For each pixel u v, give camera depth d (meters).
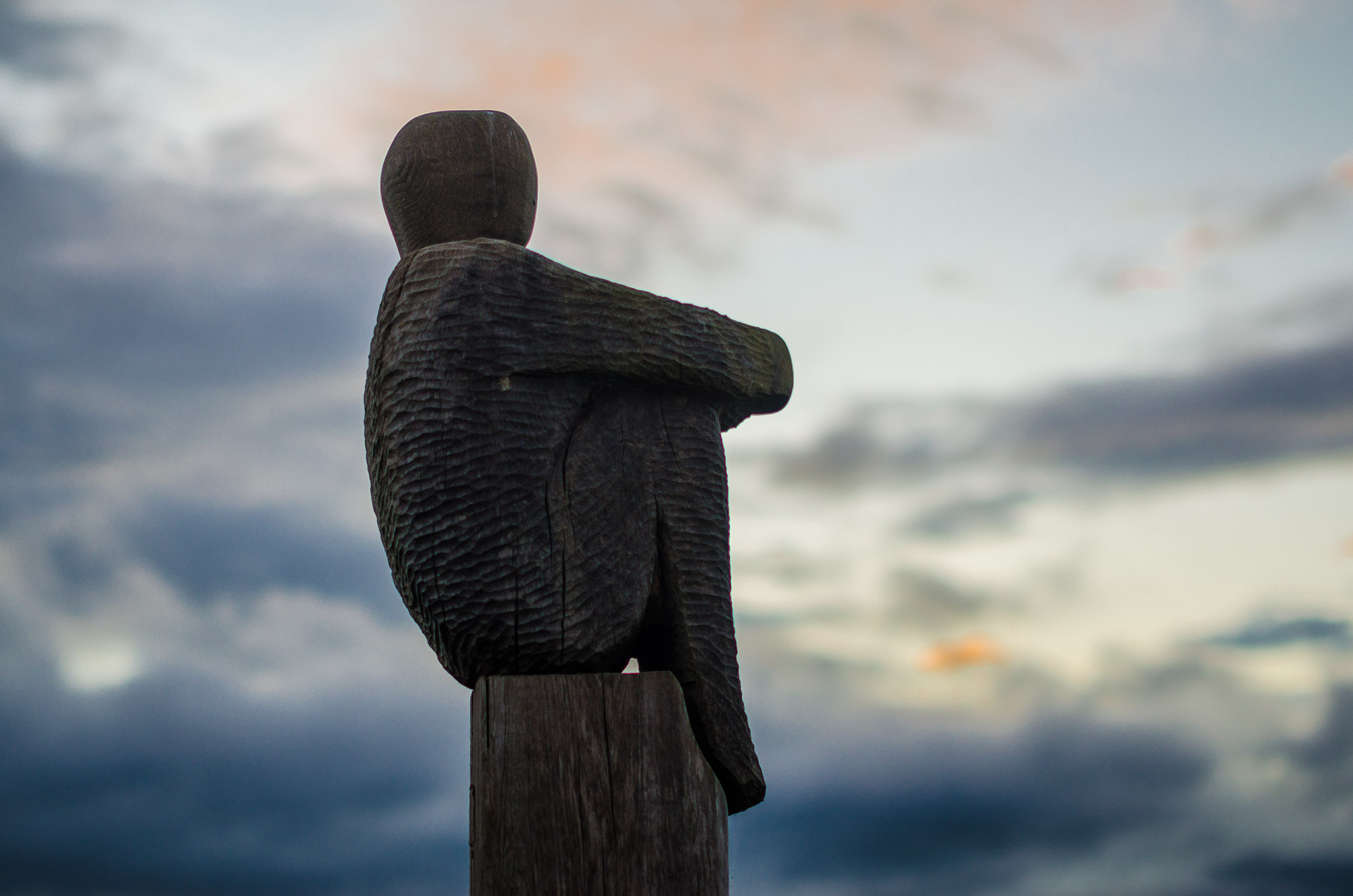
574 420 3.32
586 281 3.36
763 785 3.34
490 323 3.25
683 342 3.43
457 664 3.28
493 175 3.58
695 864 3.07
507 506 3.19
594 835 3.03
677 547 3.35
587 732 3.08
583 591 3.22
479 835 3.04
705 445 3.45
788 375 3.68
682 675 3.31
